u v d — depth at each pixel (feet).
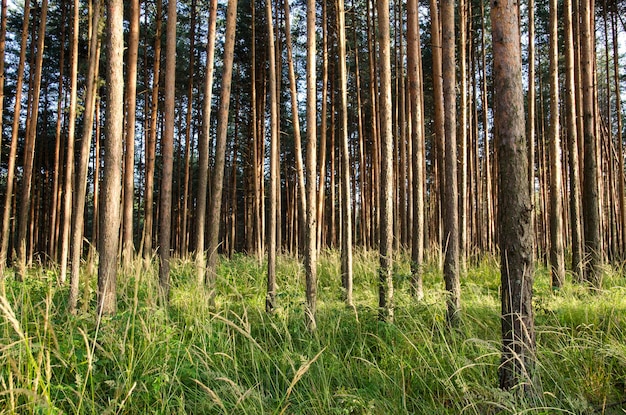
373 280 30.37
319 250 41.70
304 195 23.68
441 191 28.63
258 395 11.02
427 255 36.73
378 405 11.06
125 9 49.37
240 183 91.50
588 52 26.61
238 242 100.99
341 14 26.32
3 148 63.41
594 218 26.05
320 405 10.95
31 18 53.36
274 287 21.49
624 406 11.11
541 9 56.29
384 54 18.70
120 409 10.26
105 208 14.53
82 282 26.00
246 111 67.51
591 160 26.37
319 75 64.28
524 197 10.66
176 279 26.17
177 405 10.94
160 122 66.18
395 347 14.69
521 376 10.27
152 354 12.40
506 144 10.72
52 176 72.95
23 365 10.84
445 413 10.92
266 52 55.06
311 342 14.42
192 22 49.49
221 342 14.19
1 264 21.01
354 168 77.20
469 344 13.98
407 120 49.34
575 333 15.98
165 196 22.81
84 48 52.21
